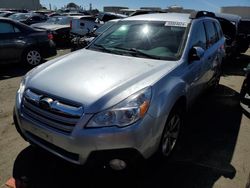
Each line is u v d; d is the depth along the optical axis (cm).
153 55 350
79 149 246
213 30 504
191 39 374
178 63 334
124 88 264
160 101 270
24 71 766
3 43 740
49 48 852
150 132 258
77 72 297
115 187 283
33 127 274
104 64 321
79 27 1325
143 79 282
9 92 577
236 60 1035
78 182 289
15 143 360
